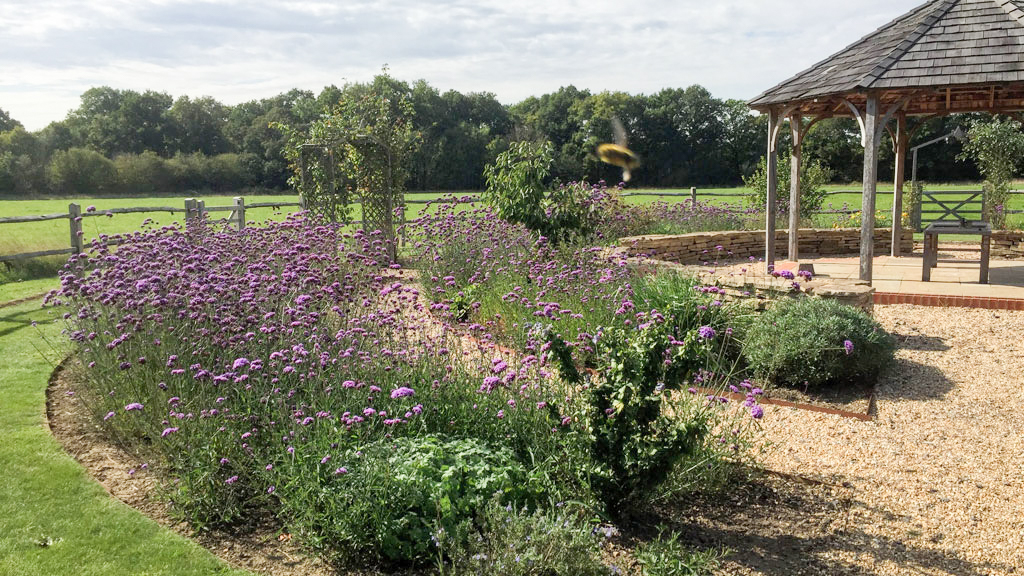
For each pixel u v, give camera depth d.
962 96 11.11
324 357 4.04
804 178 16.52
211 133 78.19
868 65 8.95
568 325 6.18
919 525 3.56
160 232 7.79
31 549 3.31
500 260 8.21
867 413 5.09
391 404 4.00
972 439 4.60
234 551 3.33
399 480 3.26
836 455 4.39
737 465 4.12
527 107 68.88
